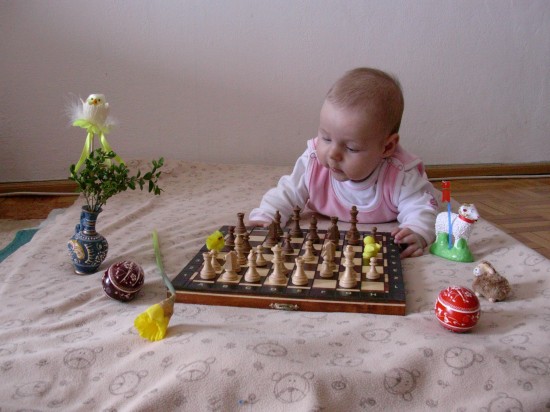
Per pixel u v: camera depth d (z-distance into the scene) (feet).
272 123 8.25
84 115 4.24
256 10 7.79
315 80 8.14
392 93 4.80
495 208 7.22
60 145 7.80
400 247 4.75
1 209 7.18
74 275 4.20
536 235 6.18
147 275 4.17
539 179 8.82
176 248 4.72
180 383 2.87
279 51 7.97
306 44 8.00
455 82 8.50
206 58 7.88
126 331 3.28
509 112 8.79
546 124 8.94
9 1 7.24
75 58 7.57
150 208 5.95
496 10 8.29
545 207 7.25
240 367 2.94
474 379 2.96
